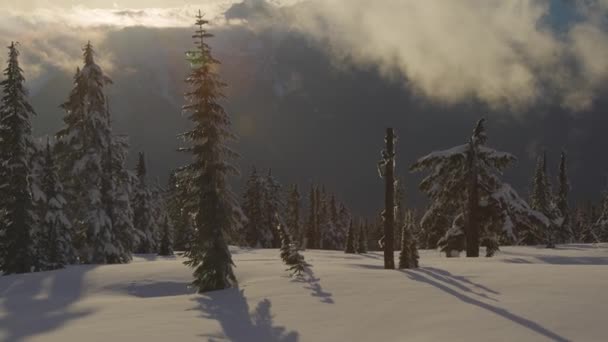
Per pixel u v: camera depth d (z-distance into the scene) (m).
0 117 30.95
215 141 21.08
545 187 62.16
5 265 30.38
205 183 20.89
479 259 28.77
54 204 32.47
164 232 48.16
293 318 13.51
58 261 31.81
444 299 13.87
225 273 20.14
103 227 33.66
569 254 32.22
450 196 35.44
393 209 25.70
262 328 12.88
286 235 20.67
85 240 33.56
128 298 18.70
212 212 20.61
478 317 11.76
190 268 23.66
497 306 12.59
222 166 20.98
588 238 75.81
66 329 13.46
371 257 43.66
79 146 33.91
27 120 31.39
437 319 11.99
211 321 13.84
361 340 11.33
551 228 36.31
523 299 13.04
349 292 15.82
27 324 14.48
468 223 33.12
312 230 90.69
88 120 33.94
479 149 34.12
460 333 10.72
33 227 31.27
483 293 14.24
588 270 17.16
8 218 30.64
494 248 34.38
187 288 21.03
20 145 30.88
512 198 34.44
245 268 23.39
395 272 19.30
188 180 21.31
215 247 20.36
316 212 92.00
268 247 74.31
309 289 16.83
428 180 35.88
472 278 16.73
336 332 12.07
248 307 15.20
